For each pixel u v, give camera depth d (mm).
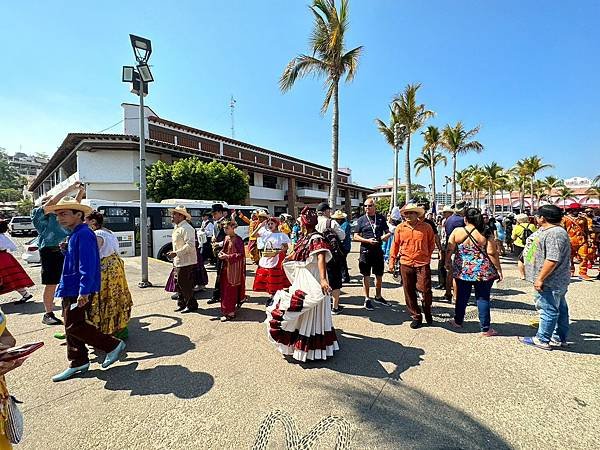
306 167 51406
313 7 12992
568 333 4211
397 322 4746
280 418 2531
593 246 8039
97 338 3283
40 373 3305
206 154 26578
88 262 3180
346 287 7012
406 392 2883
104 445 2271
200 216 12938
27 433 2402
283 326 3439
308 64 13367
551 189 52625
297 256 3633
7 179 85250
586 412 2574
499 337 4125
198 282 6480
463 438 2293
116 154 22234
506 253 12289
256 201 33906
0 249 5270
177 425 2473
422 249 4449
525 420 2486
